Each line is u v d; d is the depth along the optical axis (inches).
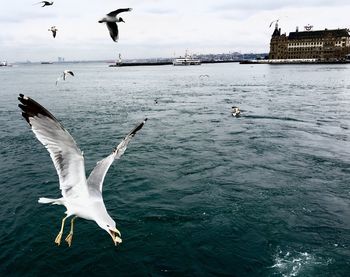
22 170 978.1
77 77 5831.7
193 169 999.0
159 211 757.9
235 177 941.2
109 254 614.5
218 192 850.1
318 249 629.0
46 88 3474.4
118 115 1815.9
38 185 879.7
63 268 583.5
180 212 753.6
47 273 572.1
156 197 826.2
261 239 658.2
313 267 582.6
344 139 1307.8
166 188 874.8
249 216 738.2
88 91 3157.0
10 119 1651.1
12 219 719.1
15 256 608.1
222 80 4503.0
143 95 2795.3
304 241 652.1
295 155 1119.0
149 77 5565.9
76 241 647.1
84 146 1222.3
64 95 2797.7
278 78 4618.6
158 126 1541.6
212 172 976.9
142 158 1096.2
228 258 605.0
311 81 3981.3
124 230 687.1
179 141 1288.1
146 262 596.4
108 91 3157.0
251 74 5856.3
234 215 740.7
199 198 818.8
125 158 1096.2
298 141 1282.0
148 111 1955.0
